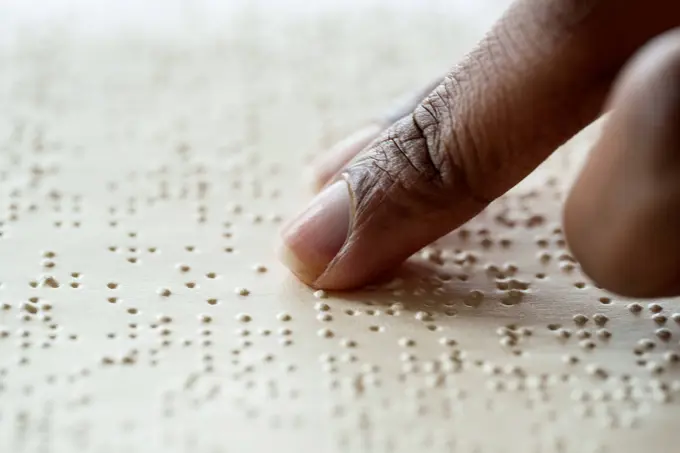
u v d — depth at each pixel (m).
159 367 0.23
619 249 0.21
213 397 0.22
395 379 0.23
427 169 0.24
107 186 0.28
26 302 0.24
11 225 0.26
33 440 0.21
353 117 0.31
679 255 0.21
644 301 0.25
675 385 0.23
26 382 0.22
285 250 0.25
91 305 0.24
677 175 0.21
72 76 0.32
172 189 0.28
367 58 0.34
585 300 0.25
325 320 0.24
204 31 0.35
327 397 0.22
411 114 0.25
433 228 0.24
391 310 0.24
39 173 0.28
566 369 0.23
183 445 0.21
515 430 0.22
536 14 0.23
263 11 0.36
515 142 0.23
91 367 0.23
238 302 0.24
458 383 0.23
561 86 0.23
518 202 0.28
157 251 0.26
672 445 0.22
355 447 0.22
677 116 0.20
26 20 0.34
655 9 0.22
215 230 0.26
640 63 0.21
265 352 0.23
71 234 0.26
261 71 0.33
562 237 0.27
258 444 0.22
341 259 0.24
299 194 0.28
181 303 0.24
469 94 0.24
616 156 0.21
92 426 0.22
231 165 0.29
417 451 0.22
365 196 0.24
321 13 0.36
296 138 0.30
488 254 0.26
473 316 0.24
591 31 0.22
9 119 0.30
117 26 0.35
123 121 0.30
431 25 0.36
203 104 0.31
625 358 0.23
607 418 0.22
